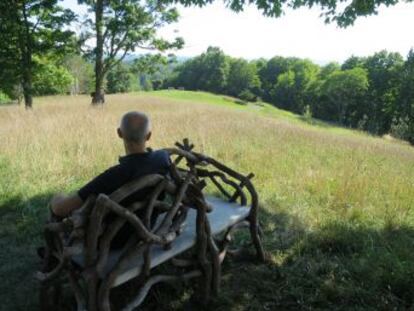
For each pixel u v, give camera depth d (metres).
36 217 5.02
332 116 97.69
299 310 3.41
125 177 2.70
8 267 3.95
